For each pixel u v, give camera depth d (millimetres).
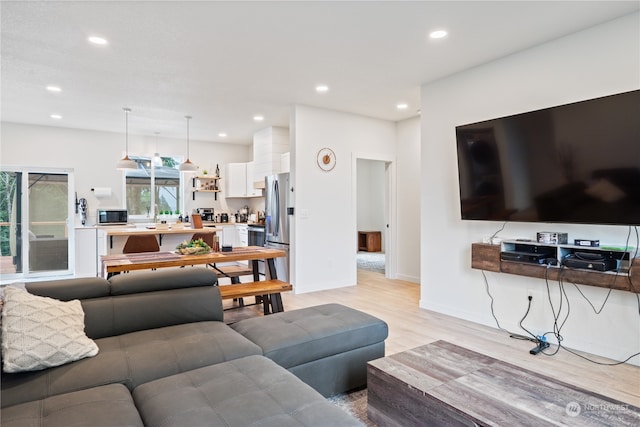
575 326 3096
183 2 2564
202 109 5363
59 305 2049
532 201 3117
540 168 3037
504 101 3535
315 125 5301
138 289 2500
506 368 1941
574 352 3035
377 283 5848
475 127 3477
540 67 3277
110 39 3133
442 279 4156
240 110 5422
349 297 4914
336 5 2621
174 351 2002
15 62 3613
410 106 5246
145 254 3781
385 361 2047
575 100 3062
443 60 3619
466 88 3865
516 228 3461
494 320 3662
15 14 2705
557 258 2973
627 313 2812
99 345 2072
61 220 6488
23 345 1739
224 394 1576
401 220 6148
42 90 4469
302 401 1539
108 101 4945
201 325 2447
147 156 7293
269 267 4055
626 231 2803
